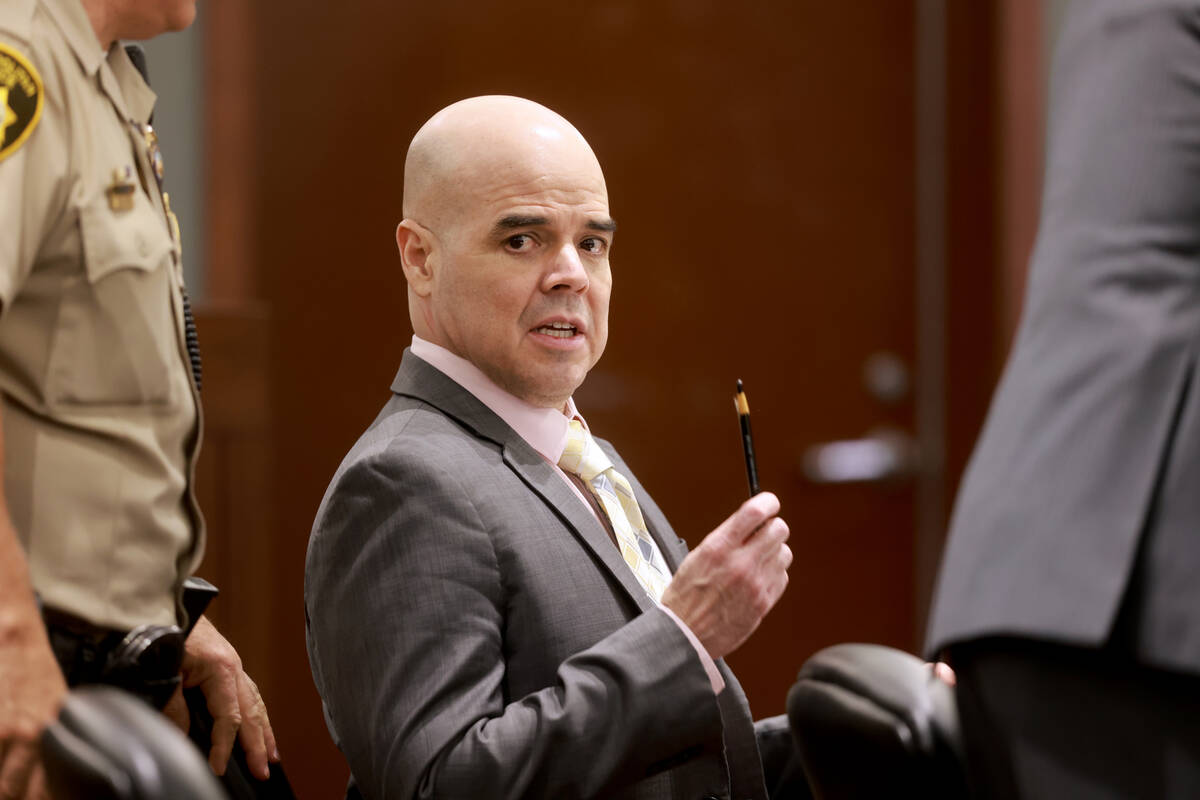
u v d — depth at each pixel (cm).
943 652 328
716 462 1177
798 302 1195
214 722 514
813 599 1208
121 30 470
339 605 480
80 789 299
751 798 526
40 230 425
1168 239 304
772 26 1180
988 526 314
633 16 1148
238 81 1036
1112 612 289
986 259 1228
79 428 435
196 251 1039
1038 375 319
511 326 516
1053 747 297
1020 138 1222
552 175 518
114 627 436
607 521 532
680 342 1168
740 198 1180
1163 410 297
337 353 1074
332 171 1068
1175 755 288
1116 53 316
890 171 1215
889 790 324
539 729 445
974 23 1220
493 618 475
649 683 456
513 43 1116
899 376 1223
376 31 1077
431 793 443
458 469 490
